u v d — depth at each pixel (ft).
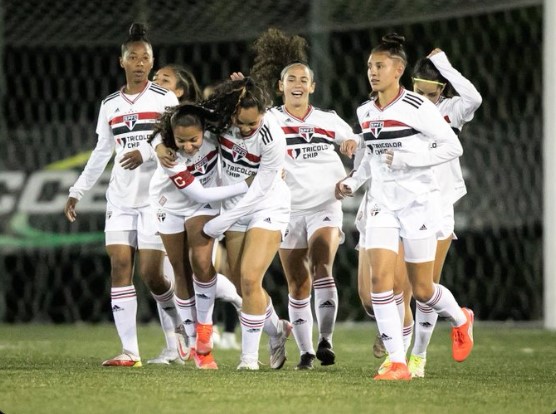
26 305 159.74
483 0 133.80
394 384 69.97
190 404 59.72
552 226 132.98
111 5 144.66
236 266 79.10
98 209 142.72
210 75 172.45
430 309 76.54
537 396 65.62
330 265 84.02
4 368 79.56
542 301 154.20
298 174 83.56
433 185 73.10
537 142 145.48
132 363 82.74
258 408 58.65
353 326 144.56
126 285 83.41
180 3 143.74
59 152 143.74
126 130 82.69
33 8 146.41
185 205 79.25
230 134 75.77
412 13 138.62
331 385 68.80
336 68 166.91
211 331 80.69
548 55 132.05
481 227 138.82
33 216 142.82
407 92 72.64
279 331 81.76
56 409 57.62
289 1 144.46
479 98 79.66
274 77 87.71
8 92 169.37
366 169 77.46
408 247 72.69
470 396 65.00
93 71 169.48
